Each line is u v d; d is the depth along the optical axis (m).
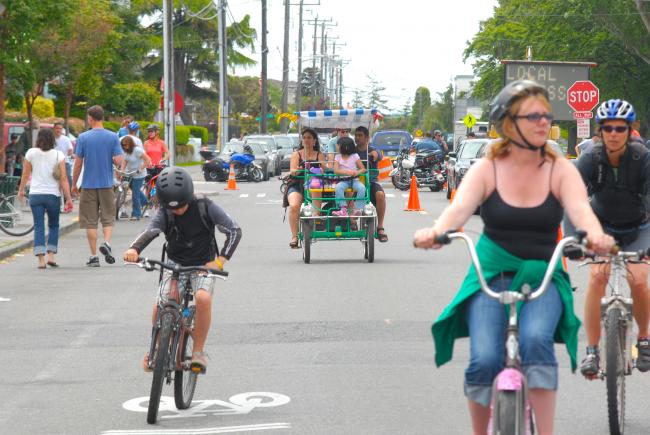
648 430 8.41
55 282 17.53
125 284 17.23
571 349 6.21
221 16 68.19
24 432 8.60
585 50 67.38
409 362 11.05
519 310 6.15
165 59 40.62
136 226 27.98
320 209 19.97
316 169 20.06
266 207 35.25
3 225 24.44
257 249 22.42
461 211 6.30
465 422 8.71
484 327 6.10
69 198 19.45
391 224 28.08
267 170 54.84
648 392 9.77
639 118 70.31
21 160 37.94
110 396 9.84
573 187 6.27
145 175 29.86
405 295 15.62
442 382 10.16
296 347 11.89
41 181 19.27
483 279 6.07
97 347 12.14
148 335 12.81
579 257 8.27
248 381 10.30
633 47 64.31
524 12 83.00
